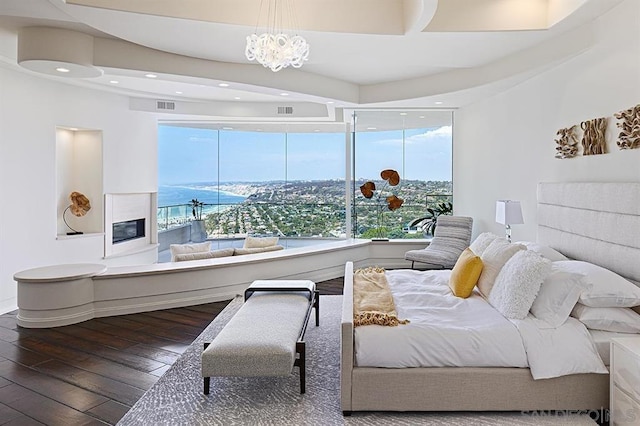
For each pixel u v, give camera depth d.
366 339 2.78
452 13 3.78
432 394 2.73
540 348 2.70
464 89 5.65
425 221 7.84
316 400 2.92
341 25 3.75
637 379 2.34
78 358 3.61
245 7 3.64
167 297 5.05
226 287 5.46
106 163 6.79
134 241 7.53
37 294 4.36
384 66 5.62
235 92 6.96
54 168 5.94
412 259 6.66
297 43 3.37
